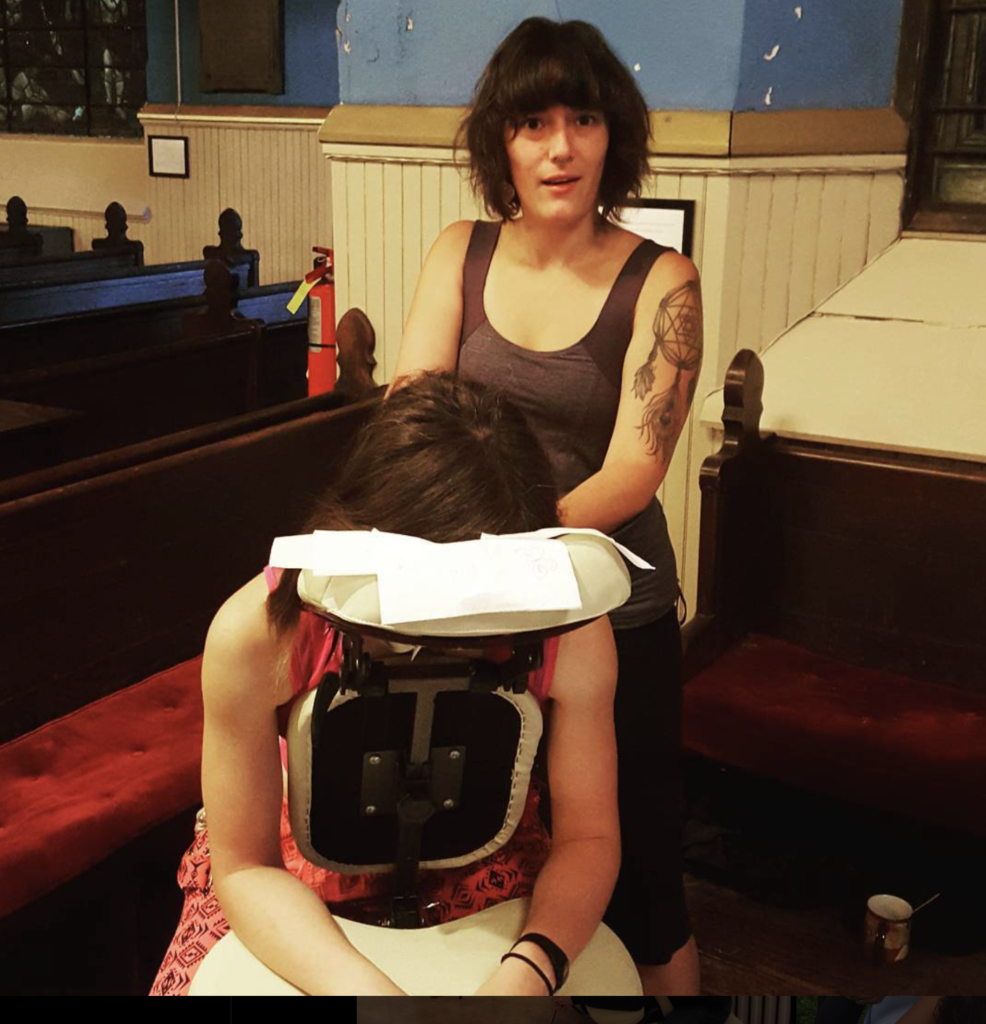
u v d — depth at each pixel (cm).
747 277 286
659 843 193
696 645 269
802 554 285
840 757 240
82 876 196
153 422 447
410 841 129
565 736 138
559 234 182
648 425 179
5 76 870
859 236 318
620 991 135
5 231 771
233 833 132
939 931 245
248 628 127
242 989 124
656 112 277
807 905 255
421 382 129
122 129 833
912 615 275
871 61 313
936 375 283
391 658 123
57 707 234
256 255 664
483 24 291
